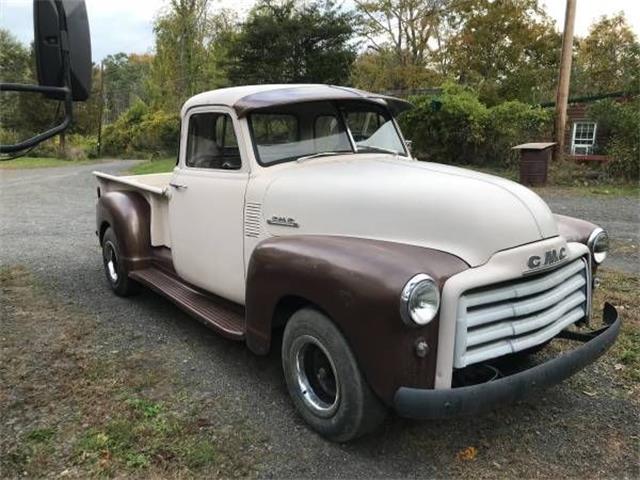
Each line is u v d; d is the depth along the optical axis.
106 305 5.29
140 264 5.16
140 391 3.59
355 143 4.16
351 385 2.77
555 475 2.78
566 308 3.11
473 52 32.78
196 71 37.09
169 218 4.74
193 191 4.28
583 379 3.73
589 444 3.03
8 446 3.01
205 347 4.29
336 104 4.11
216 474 2.77
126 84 76.62
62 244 8.02
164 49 38.16
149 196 5.14
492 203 2.91
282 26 25.45
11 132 35.16
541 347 3.49
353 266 2.70
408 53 34.53
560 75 14.74
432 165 3.65
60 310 5.14
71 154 39.19
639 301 5.12
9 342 4.38
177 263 4.65
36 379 3.76
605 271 6.13
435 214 2.89
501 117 16.16
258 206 3.66
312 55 25.41
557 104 14.84
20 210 11.59
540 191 12.34
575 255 3.16
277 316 3.22
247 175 3.79
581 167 14.42
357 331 2.64
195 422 3.22
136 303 5.34
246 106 3.73
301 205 3.39
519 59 32.44
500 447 3.01
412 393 2.53
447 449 2.99
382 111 4.44
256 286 3.22
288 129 3.91
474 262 2.73
